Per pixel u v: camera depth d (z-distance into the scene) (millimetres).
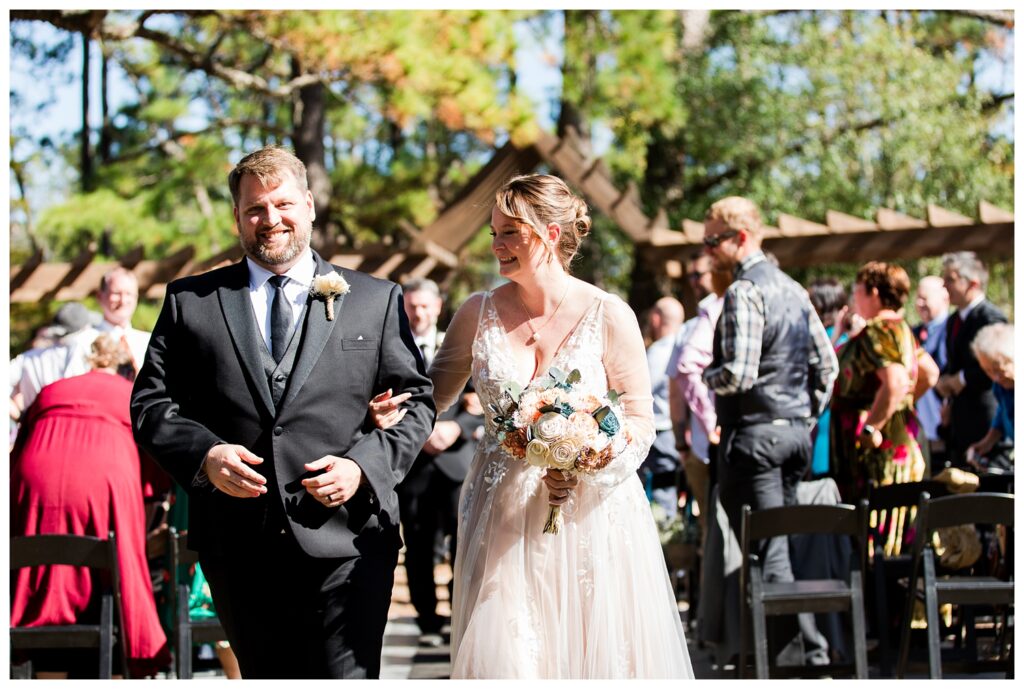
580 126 15070
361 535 3195
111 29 8461
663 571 3541
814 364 5117
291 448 3152
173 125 19188
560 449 3209
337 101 17297
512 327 3500
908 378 5215
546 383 3361
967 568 5395
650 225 10172
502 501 3430
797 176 14703
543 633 3359
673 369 6199
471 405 6086
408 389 3346
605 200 10250
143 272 9875
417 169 15945
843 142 14594
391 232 16156
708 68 15195
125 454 5047
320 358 3213
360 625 3160
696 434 6105
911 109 14211
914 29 16234
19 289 9836
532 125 9922
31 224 18469
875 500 4961
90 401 5066
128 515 4969
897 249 9500
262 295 3285
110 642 4414
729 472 4988
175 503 5504
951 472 4902
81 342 6098
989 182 14258
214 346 3199
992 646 5504
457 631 3465
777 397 4922
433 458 6082
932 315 7629
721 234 5023
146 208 14148
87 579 4824
